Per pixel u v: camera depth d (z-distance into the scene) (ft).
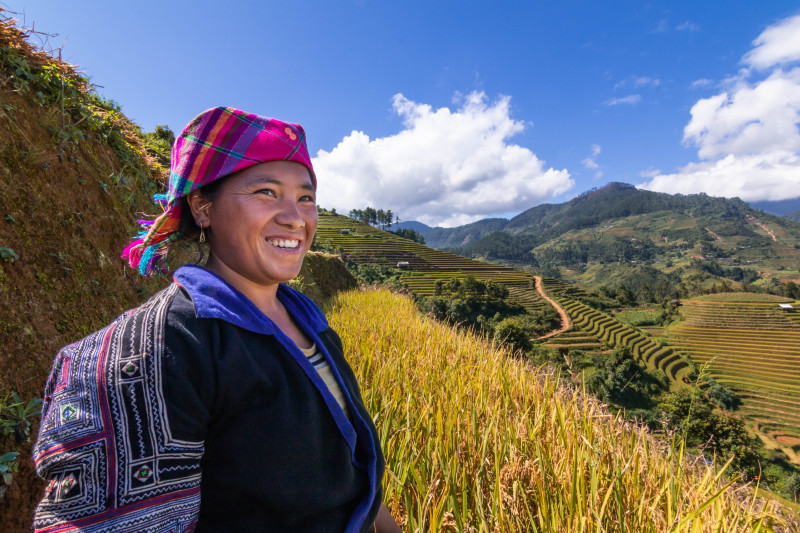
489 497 5.74
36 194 7.43
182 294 2.30
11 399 5.27
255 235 2.54
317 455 2.39
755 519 5.21
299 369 2.49
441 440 6.47
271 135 2.56
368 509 2.81
